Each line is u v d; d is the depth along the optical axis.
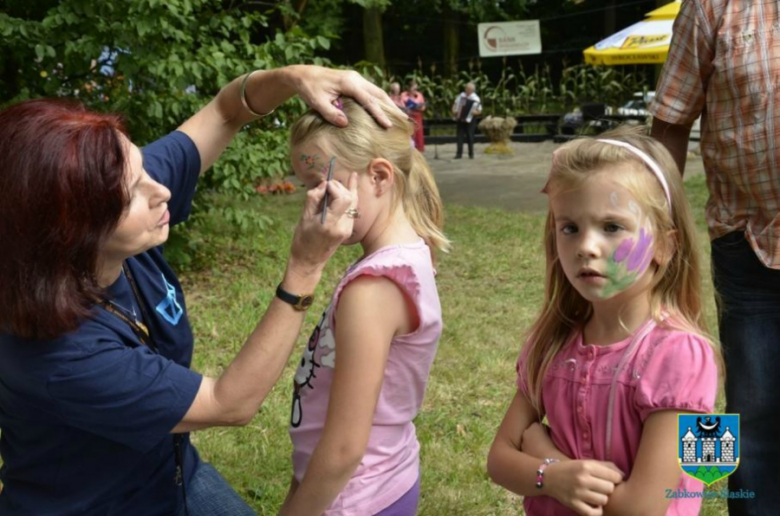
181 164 2.24
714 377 1.67
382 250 1.80
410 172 1.90
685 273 1.79
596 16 28.95
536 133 21.20
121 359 1.70
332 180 1.75
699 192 11.41
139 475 1.91
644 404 1.66
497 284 6.81
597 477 1.68
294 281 1.74
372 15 21.67
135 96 6.08
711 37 2.38
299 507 1.77
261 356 1.73
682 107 2.46
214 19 6.39
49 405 1.69
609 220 1.68
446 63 26.28
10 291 1.59
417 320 1.80
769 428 2.44
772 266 2.34
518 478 1.81
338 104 1.87
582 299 1.88
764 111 2.29
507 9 26.59
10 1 6.17
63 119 1.63
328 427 1.75
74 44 5.50
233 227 8.50
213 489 2.14
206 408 1.73
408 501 1.95
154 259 2.06
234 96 2.30
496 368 4.70
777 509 2.43
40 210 1.55
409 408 1.91
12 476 1.88
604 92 21.86
